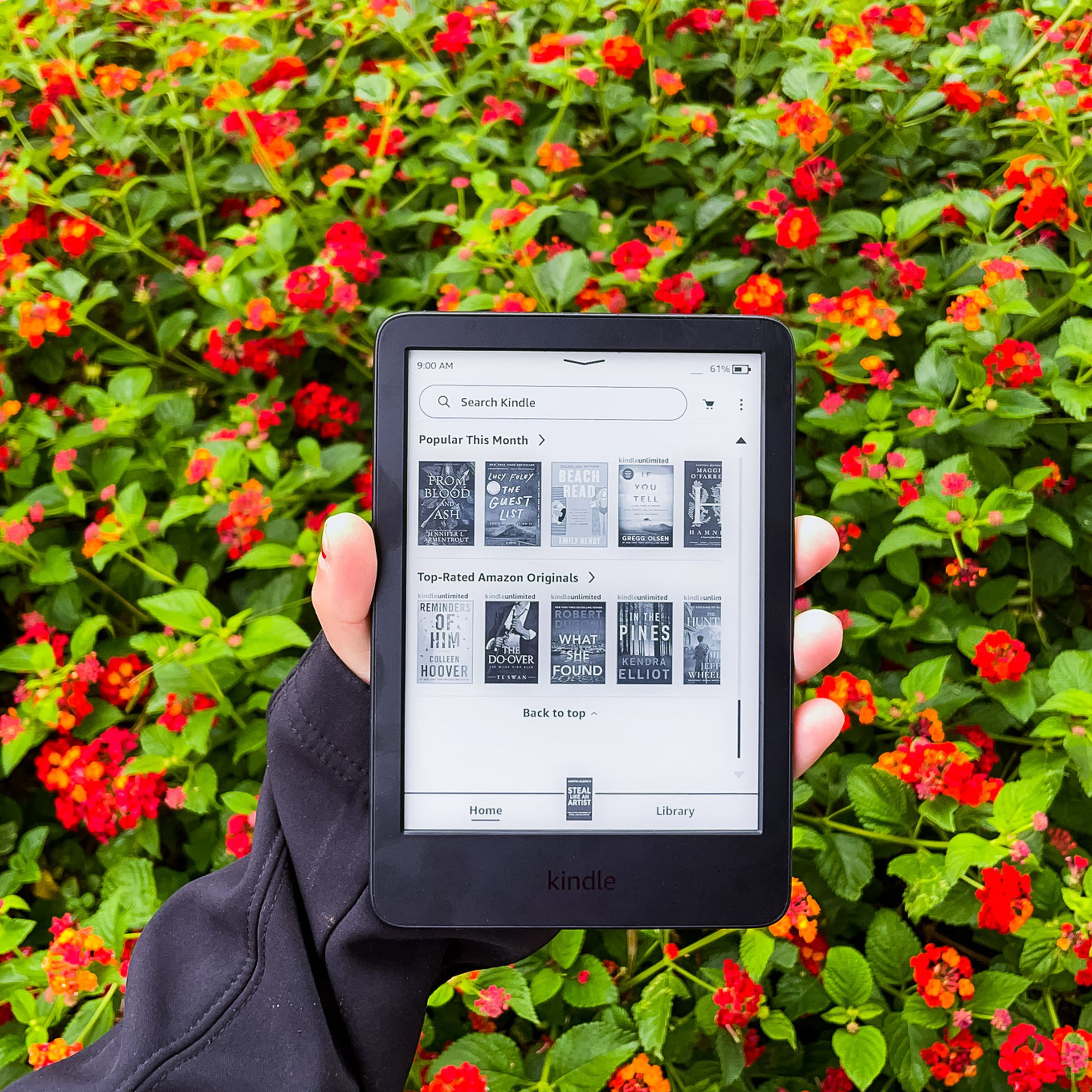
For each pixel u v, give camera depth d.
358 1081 0.77
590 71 1.58
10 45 1.80
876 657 1.54
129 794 1.36
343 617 0.81
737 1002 1.25
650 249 1.51
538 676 0.85
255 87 1.71
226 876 0.82
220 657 1.33
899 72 1.67
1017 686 1.36
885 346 1.65
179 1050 0.70
